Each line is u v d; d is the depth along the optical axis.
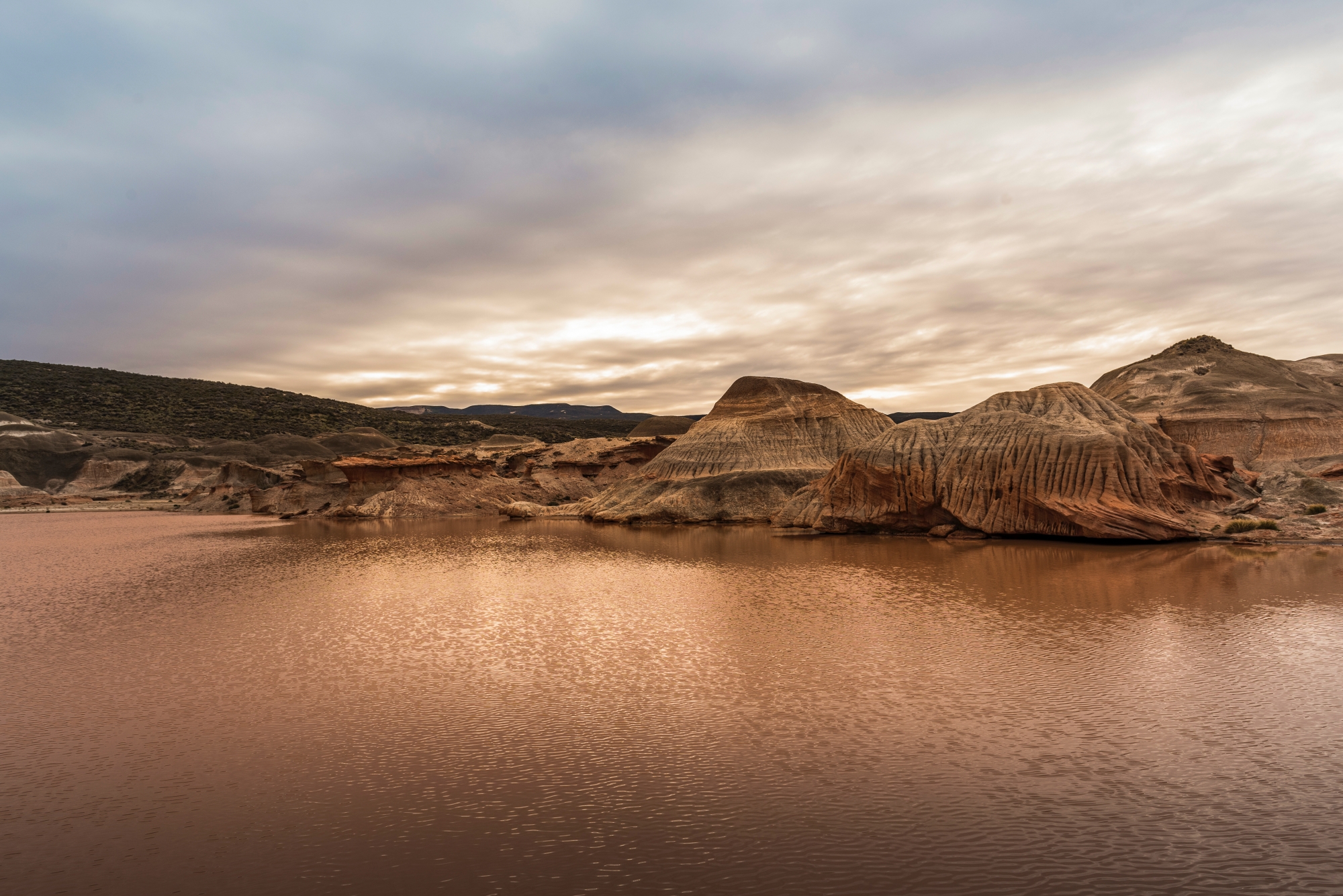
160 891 12.54
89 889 12.66
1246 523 53.31
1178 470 59.47
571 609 35.12
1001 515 59.53
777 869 12.90
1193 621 28.81
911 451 67.12
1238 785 15.51
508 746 18.47
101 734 19.86
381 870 13.09
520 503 105.50
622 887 12.45
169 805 15.68
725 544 63.34
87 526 99.62
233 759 18.02
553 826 14.55
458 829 14.49
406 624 32.44
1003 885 12.27
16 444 166.12
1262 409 90.94
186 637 30.75
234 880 12.87
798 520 73.88
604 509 93.75
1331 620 28.47
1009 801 15.06
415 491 110.12
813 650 26.62
